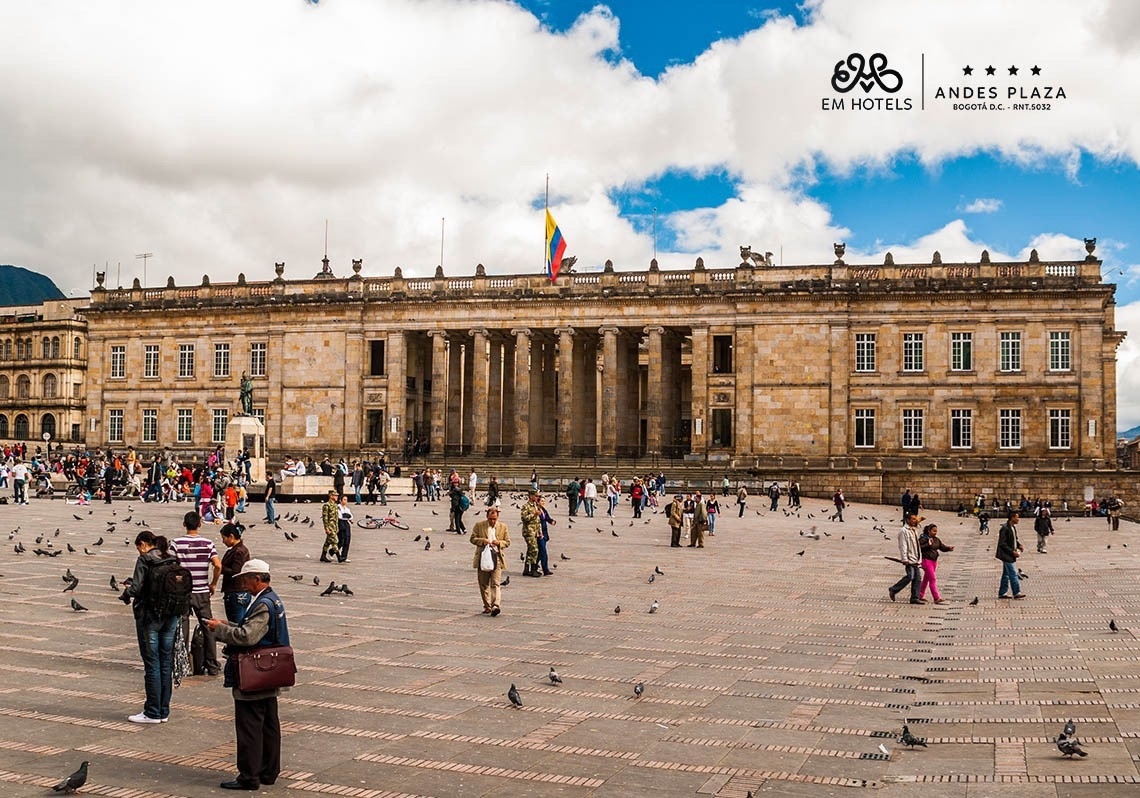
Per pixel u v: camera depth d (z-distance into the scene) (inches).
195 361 4343.0
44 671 789.2
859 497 3481.8
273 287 4259.4
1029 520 3088.1
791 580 1449.3
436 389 4037.9
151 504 2645.2
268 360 4224.9
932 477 3457.2
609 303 3900.1
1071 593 1330.0
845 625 1070.4
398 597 1210.0
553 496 3353.8
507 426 4446.4
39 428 5457.7
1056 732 647.1
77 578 1251.8
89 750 595.5
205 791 531.5
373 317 4128.9
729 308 3828.7
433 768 573.0
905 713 702.5
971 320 3688.5
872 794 538.6
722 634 1007.0
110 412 4453.7
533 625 1040.2
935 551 1246.3
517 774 565.3
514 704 706.2
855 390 3750.0
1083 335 3604.8
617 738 637.3
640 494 2625.5
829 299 3754.9
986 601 1259.2
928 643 965.2
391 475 3745.1
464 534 2033.7
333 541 1529.3
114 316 4461.1
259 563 557.0
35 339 5497.1
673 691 761.0
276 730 543.2
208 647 789.9
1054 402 3614.7
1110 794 529.7
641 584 1378.0
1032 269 3644.2
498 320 3996.1
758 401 3786.9
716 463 3764.8
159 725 650.2
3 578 1273.4
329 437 4131.4
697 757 600.4
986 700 735.1
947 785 550.6
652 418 3841.0
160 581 650.2
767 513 2901.1
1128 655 884.6
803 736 645.9
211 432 4301.2
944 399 3686.0
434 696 734.5
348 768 571.5
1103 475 3373.5
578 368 4185.5
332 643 923.4
